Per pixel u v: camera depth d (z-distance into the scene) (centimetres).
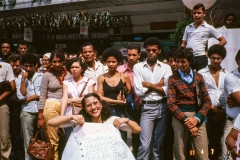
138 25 1413
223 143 508
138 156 579
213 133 568
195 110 518
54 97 588
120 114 574
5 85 646
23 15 1761
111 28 1496
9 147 666
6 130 654
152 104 567
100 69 644
